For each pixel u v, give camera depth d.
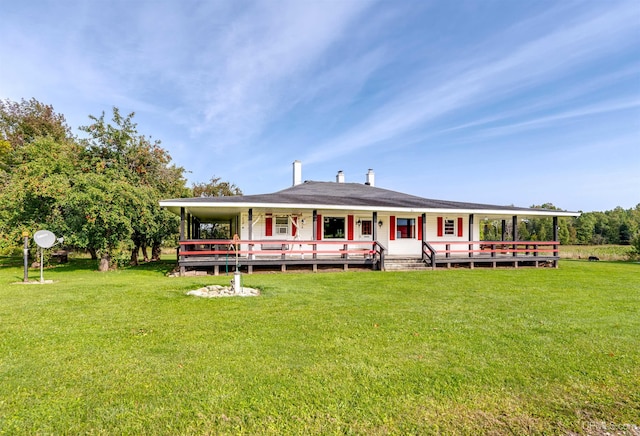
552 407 3.13
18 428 2.69
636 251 23.03
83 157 17.88
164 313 6.23
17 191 13.44
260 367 3.85
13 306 6.78
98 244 13.99
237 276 8.31
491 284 10.16
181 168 23.16
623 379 3.68
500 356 4.27
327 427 2.77
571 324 5.72
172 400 3.14
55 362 3.95
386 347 4.52
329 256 15.58
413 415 2.96
